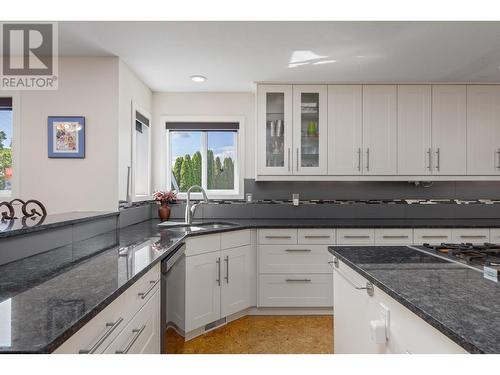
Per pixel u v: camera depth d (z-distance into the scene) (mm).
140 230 2428
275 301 2787
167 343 1692
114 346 1063
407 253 1517
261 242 2783
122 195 2557
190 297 2289
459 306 840
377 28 2021
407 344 941
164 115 3373
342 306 1538
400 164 3055
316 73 2818
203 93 3385
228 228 2568
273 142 3113
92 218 2059
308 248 2789
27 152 2445
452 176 3059
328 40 2182
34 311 849
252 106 3400
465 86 3066
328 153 3061
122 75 2543
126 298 1171
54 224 1674
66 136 2451
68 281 1120
